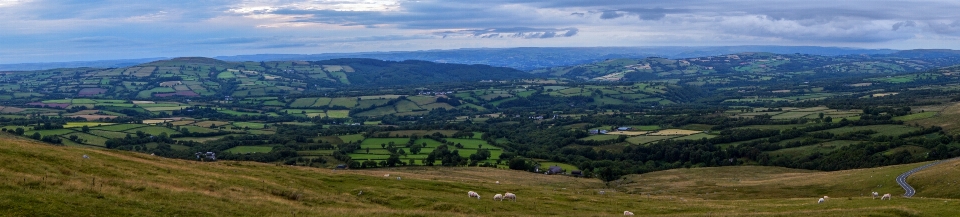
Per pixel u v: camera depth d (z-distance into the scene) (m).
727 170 165.88
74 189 42.97
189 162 78.44
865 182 109.38
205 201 46.22
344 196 60.91
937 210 55.66
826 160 174.38
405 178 84.50
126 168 59.00
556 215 56.94
